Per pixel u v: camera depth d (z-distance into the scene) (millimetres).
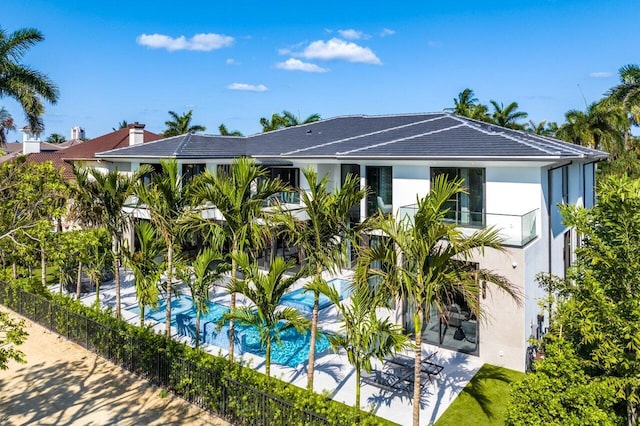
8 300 23547
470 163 18516
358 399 11922
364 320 12211
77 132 76500
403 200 21188
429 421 13016
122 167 34031
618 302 10422
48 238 14336
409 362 16328
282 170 28797
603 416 9250
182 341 18859
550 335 11641
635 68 37781
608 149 43812
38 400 14547
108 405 14172
